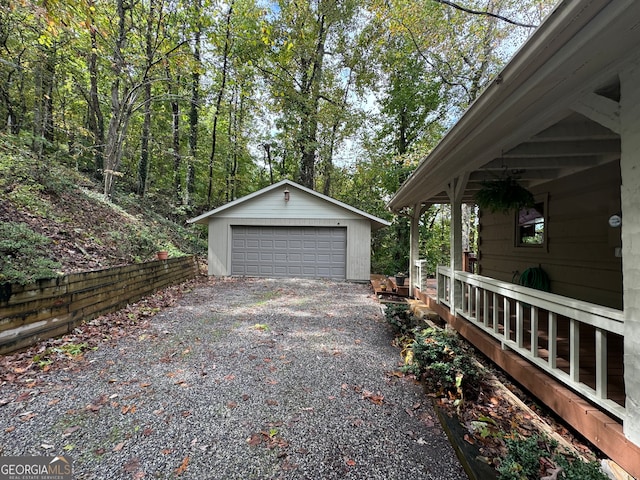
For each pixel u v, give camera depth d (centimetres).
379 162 1493
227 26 1055
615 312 175
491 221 690
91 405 254
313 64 1477
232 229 1067
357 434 224
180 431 224
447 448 211
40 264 395
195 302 648
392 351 393
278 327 486
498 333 323
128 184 1404
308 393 282
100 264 568
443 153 338
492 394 276
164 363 341
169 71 1078
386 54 1295
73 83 1093
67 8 451
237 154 1747
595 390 211
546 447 201
